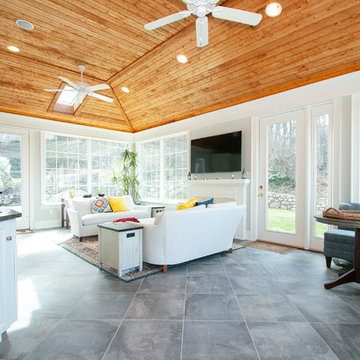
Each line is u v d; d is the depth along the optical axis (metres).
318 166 3.88
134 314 2.06
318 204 3.89
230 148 4.87
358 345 1.68
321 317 2.02
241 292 2.47
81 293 2.45
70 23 3.50
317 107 3.86
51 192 6.00
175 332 1.81
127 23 3.50
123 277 2.84
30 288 2.56
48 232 5.35
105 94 5.71
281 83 3.93
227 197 4.86
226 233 3.60
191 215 3.08
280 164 4.35
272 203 4.45
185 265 3.26
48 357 1.55
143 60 4.37
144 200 7.28
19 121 5.52
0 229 1.70
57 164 6.12
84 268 3.15
